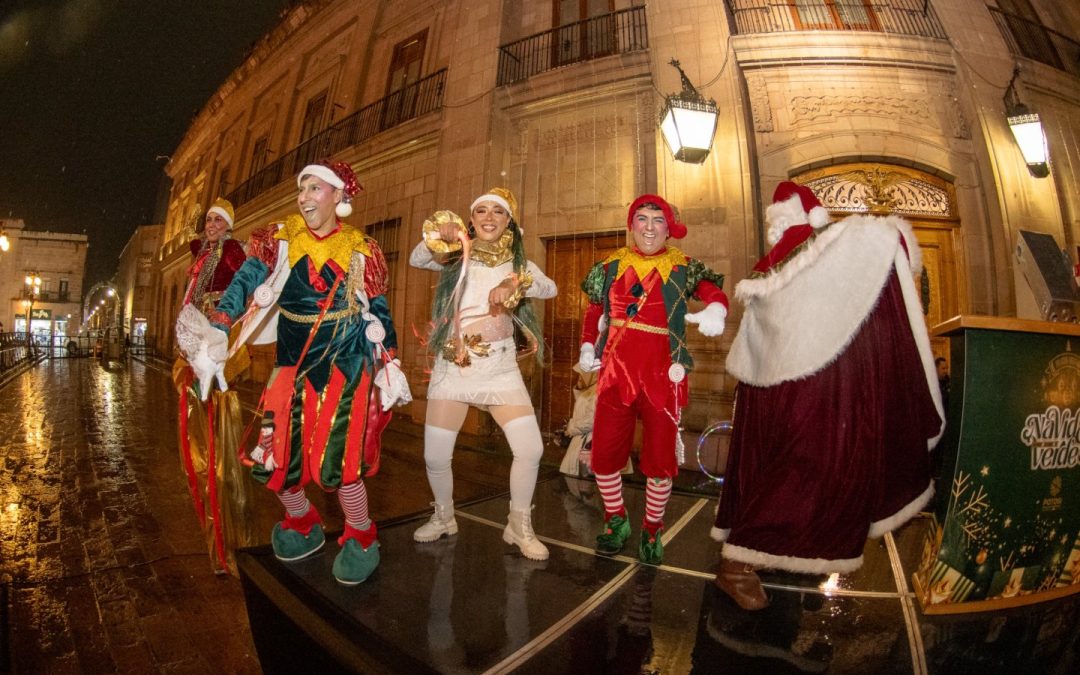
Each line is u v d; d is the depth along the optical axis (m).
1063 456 1.66
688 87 5.25
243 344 1.92
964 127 5.50
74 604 2.16
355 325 1.79
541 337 2.25
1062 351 1.66
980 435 1.54
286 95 13.52
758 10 5.96
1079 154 5.67
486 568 1.89
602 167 6.61
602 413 2.19
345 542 1.72
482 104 7.45
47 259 31.27
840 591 1.76
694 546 2.23
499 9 7.79
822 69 5.64
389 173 8.98
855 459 1.55
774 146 5.56
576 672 1.20
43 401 8.67
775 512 1.58
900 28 5.87
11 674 1.67
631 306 2.23
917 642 1.38
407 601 1.58
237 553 1.96
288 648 1.59
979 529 1.56
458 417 2.17
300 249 1.78
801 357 1.60
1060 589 1.67
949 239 5.45
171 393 10.30
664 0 6.07
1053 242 3.98
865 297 1.59
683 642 1.37
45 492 3.76
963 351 1.56
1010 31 5.91
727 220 5.36
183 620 2.07
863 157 5.51
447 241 2.13
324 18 12.40
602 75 6.54
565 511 2.84
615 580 1.81
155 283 25.55
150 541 2.88
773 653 1.31
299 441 1.69
